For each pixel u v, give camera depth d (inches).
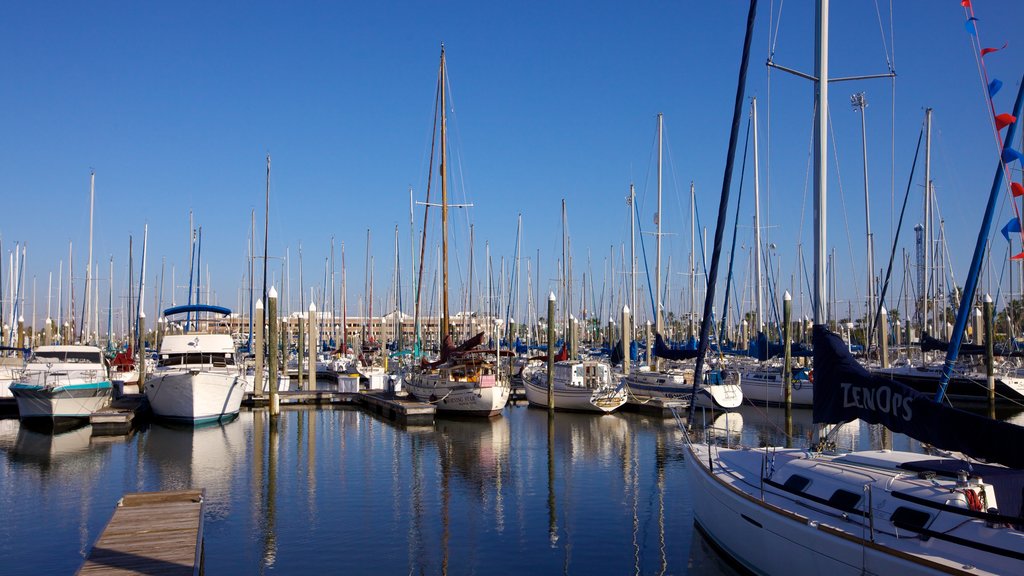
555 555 566.6
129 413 1182.9
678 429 1248.2
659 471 885.2
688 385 1503.4
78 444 1082.7
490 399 1353.3
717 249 578.2
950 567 326.0
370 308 2851.9
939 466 414.9
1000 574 322.7
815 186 529.0
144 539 479.8
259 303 1604.3
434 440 1139.9
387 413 1432.1
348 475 865.5
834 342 444.5
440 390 1402.6
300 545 592.1
